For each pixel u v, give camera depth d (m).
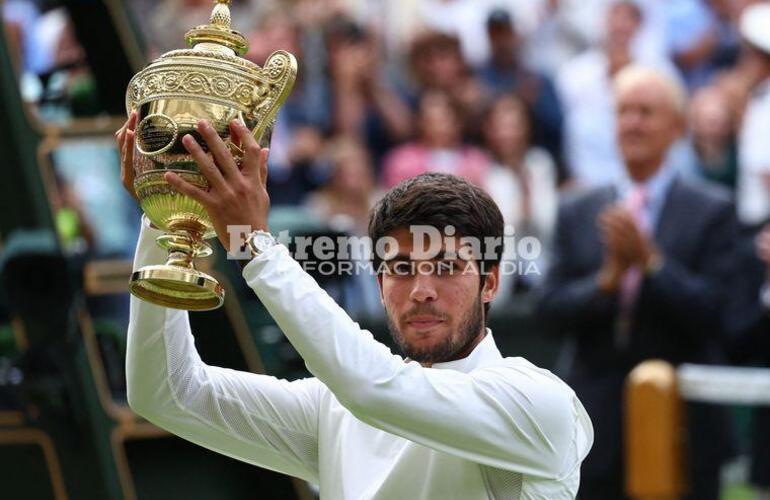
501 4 29.52
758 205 26.44
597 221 19.25
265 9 30.33
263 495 15.98
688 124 27.22
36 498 15.46
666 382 16.05
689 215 18.89
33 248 14.79
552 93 28.98
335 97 29.58
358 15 30.20
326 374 8.46
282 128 29.17
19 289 14.83
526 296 23.81
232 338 15.90
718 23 28.89
